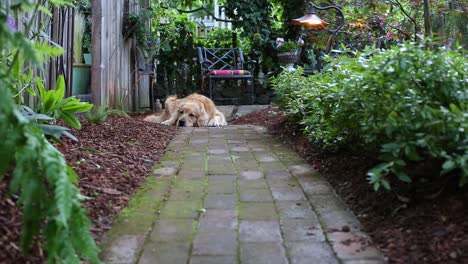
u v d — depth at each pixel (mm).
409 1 5715
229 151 3633
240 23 8477
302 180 2682
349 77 2600
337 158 2996
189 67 8539
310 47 7840
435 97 2096
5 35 1135
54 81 3834
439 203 1918
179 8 8875
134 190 2434
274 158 3336
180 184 2582
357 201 2236
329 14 6777
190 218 2020
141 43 6727
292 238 1805
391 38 6285
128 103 6367
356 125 2506
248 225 1942
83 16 6039
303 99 4074
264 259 1612
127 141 3666
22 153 1201
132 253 1650
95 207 2057
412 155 1934
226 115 7047
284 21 8664
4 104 1146
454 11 5086
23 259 1460
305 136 3916
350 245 1736
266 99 8430
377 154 2471
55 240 1247
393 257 1619
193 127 5289
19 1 1293
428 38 2297
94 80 4746
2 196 1690
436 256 1568
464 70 2152
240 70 7707
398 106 1999
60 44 3953
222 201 2271
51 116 2830
